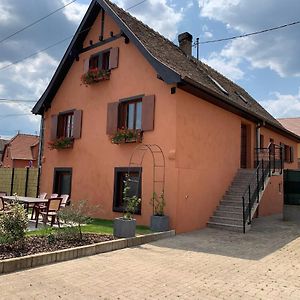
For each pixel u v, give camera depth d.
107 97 13.35
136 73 12.27
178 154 10.79
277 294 5.27
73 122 14.84
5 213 7.33
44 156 16.36
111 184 12.68
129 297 4.98
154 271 6.33
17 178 17.70
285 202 14.80
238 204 12.30
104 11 14.06
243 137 15.75
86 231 9.38
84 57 14.82
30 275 5.86
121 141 12.12
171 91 10.91
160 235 9.64
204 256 7.66
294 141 22.42
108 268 6.46
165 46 14.59
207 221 11.94
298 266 6.98
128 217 9.12
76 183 14.26
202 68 16.56
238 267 6.78
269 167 13.59
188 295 5.12
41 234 8.61
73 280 5.67
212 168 12.41
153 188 11.16
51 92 16.09
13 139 45.66
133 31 12.62
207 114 12.30
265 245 9.05
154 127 11.38
